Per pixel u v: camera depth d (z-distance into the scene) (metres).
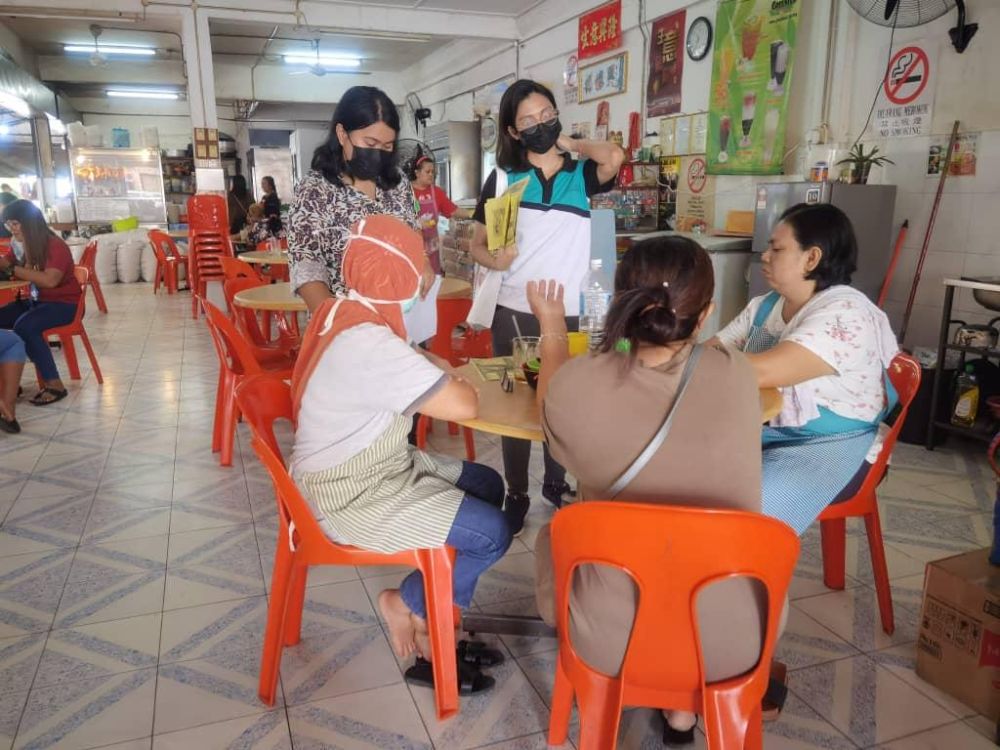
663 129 6.02
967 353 3.75
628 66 6.45
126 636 2.17
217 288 9.05
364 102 2.23
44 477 3.42
